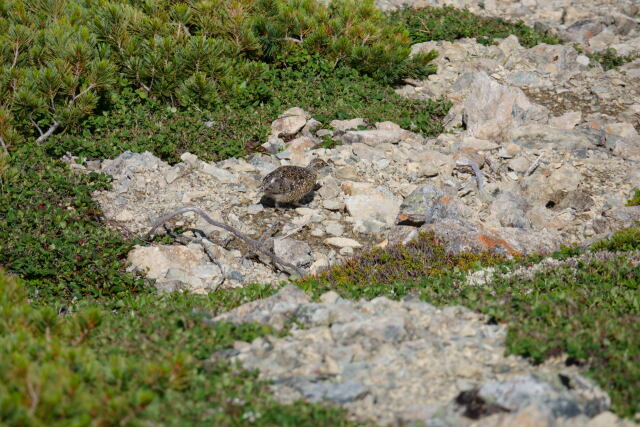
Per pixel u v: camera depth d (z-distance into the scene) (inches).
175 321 698.2
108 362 606.5
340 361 642.2
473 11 2092.8
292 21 1604.3
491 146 1353.3
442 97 1556.3
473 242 1008.9
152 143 1248.8
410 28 1897.1
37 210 1019.3
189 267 998.4
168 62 1405.0
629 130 1444.4
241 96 1423.5
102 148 1218.6
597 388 569.3
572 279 840.3
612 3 2174.0
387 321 679.7
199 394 576.7
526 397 557.3
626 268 844.0
